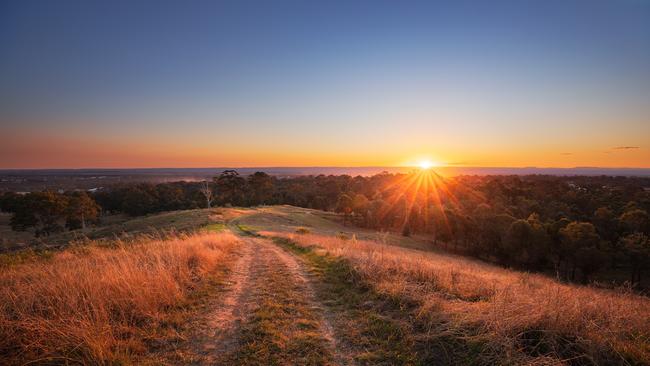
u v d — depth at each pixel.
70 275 5.98
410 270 7.59
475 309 4.84
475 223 50.00
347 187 108.19
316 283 7.94
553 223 42.88
